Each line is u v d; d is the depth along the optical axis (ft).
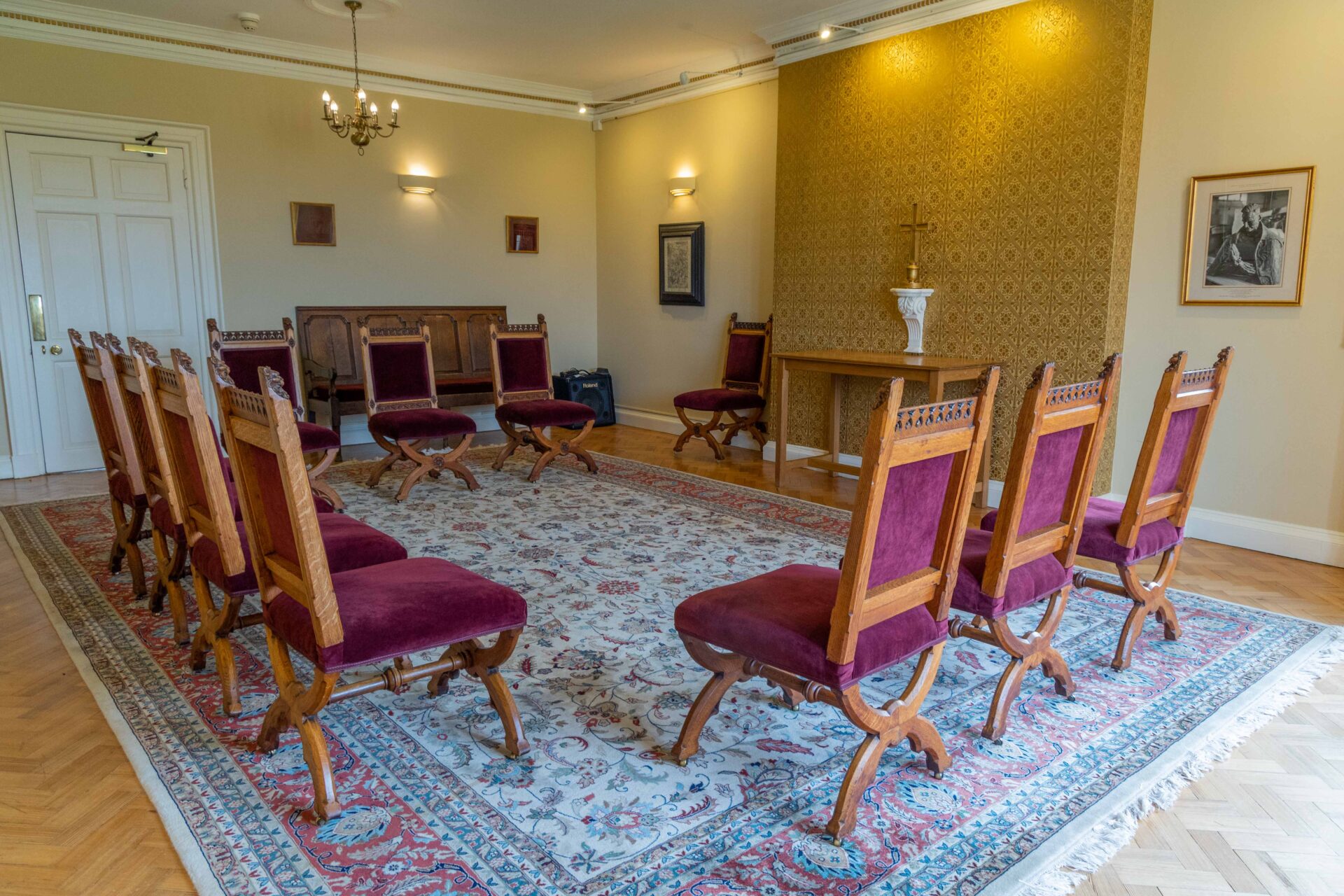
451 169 24.38
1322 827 6.77
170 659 9.65
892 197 18.15
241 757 7.66
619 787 7.24
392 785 7.22
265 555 7.09
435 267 24.47
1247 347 13.96
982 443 6.78
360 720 8.34
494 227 25.45
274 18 19.01
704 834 6.61
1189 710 8.61
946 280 17.37
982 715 8.50
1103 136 14.67
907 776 7.43
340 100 22.26
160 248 20.24
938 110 17.08
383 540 9.17
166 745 7.84
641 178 25.57
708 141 23.24
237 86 20.71
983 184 16.51
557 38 20.67
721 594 7.39
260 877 6.05
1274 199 13.38
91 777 7.38
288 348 17.07
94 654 9.77
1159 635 10.52
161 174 20.04
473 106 24.54
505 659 7.61
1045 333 15.85
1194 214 14.28
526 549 13.76
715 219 23.41
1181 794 7.21
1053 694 8.98
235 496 10.78
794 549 13.85
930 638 7.05
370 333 18.28
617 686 9.09
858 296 19.10
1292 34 13.01
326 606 6.32
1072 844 6.50
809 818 6.82
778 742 8.00
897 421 5.89
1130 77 14.35
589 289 27.78
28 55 18.12
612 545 13.99
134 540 11.32
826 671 6.34
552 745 7.89
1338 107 12.69
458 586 7.36
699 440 24.26
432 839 6.51
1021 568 8.22
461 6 18.10
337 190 22.52
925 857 6.36
